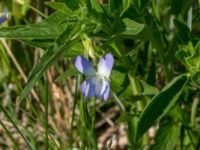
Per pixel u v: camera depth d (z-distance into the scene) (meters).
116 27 0.28
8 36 0.26
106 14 0.28
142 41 0.33
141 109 0.33
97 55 0.28
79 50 0.31
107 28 0.28
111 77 0.32
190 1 0.33
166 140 0.31
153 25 0.32
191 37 0.30
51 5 0.29
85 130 0.34
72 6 0.29
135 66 0.34
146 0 0.31
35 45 0.29
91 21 0.28
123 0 0.28
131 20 0.28
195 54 0.29
